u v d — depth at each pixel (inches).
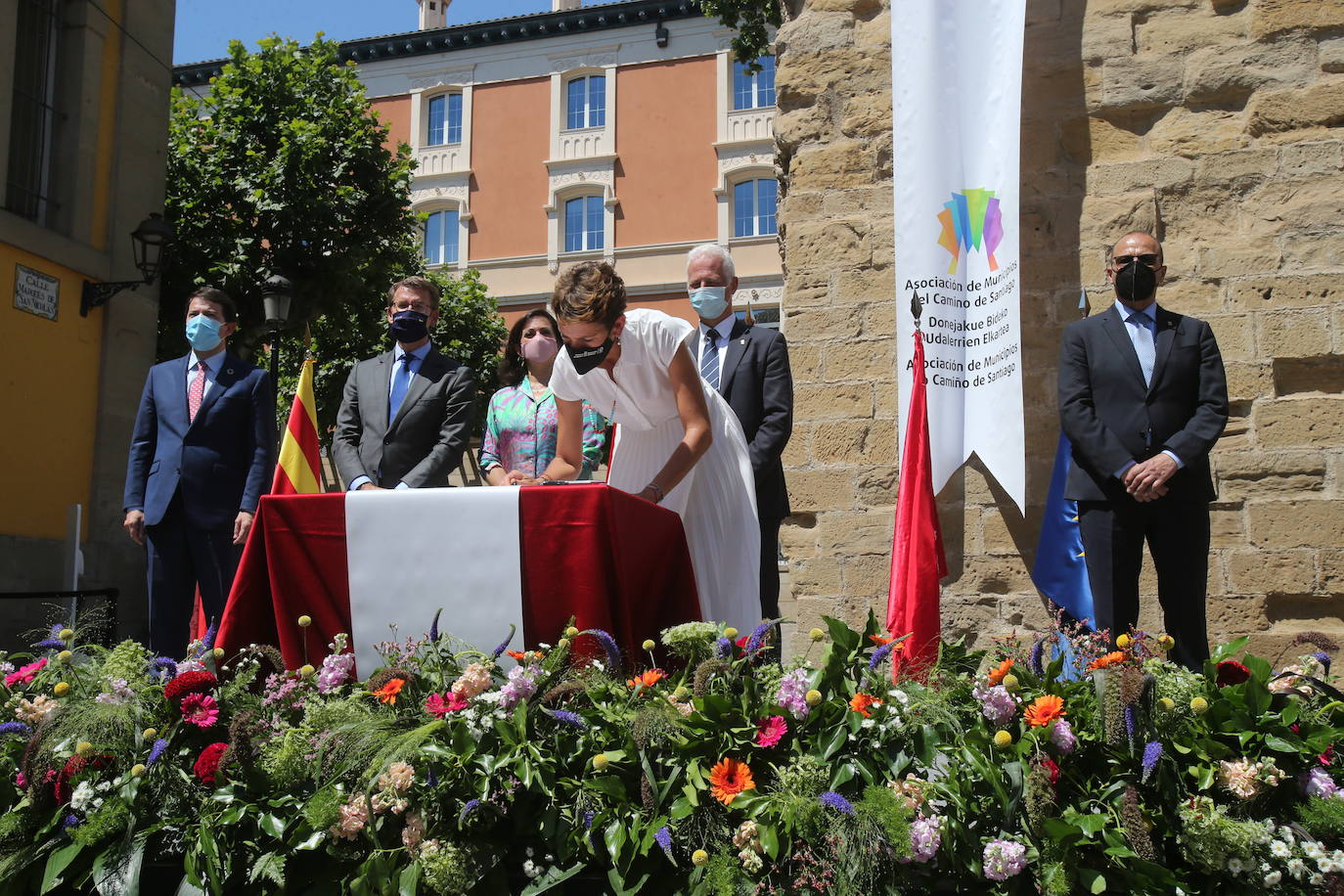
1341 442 242.5
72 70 451.5
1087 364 200.8
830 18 290.2
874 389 272.1
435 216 1503.4
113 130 469.4
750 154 1396.4
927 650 134.6
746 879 93.1
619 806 98.0
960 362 255.0
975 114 257.6
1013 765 94.8
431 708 104.7
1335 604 239.3
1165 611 191.3
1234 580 244.8
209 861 99.3
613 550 119.8
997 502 262.4
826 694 102.9
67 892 104.8
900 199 260.1
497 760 99.7
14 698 118.4
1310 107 255.6
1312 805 94.2
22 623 401.1
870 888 90.4
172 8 504.4
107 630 243.8
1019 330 249.1
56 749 105.9
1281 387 249.0
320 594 123.2
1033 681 103.9
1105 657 101.6
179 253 695.7
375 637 120.7
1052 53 273.4
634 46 1445.6
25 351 415.2
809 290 281.0
